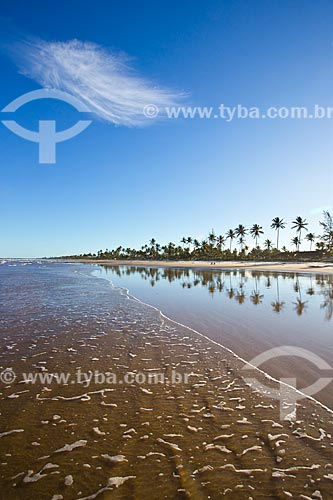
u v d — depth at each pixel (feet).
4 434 14.07
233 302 50.80
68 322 36.68
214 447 13.05
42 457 12.50
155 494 10.62
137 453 12.73
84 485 11.02
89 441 13.55
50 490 10.80
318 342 27.32
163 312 42.73
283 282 86.89
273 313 40.91
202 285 80.33
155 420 15.24
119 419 15.35
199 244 428.97
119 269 189.57
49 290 69.46
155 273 139.03
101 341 28.89
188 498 10.44
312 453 12.59
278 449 12.86
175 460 12.28
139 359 24.07
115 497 10.49
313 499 10.36
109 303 50.70
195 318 38.60
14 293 63.62
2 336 30.50
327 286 75.15
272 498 10.43
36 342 28.53
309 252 349.00
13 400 17.44
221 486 10.95
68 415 15.76
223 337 29.78
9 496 10.52
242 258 369.09
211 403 16.93
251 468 11.79
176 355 24.88
